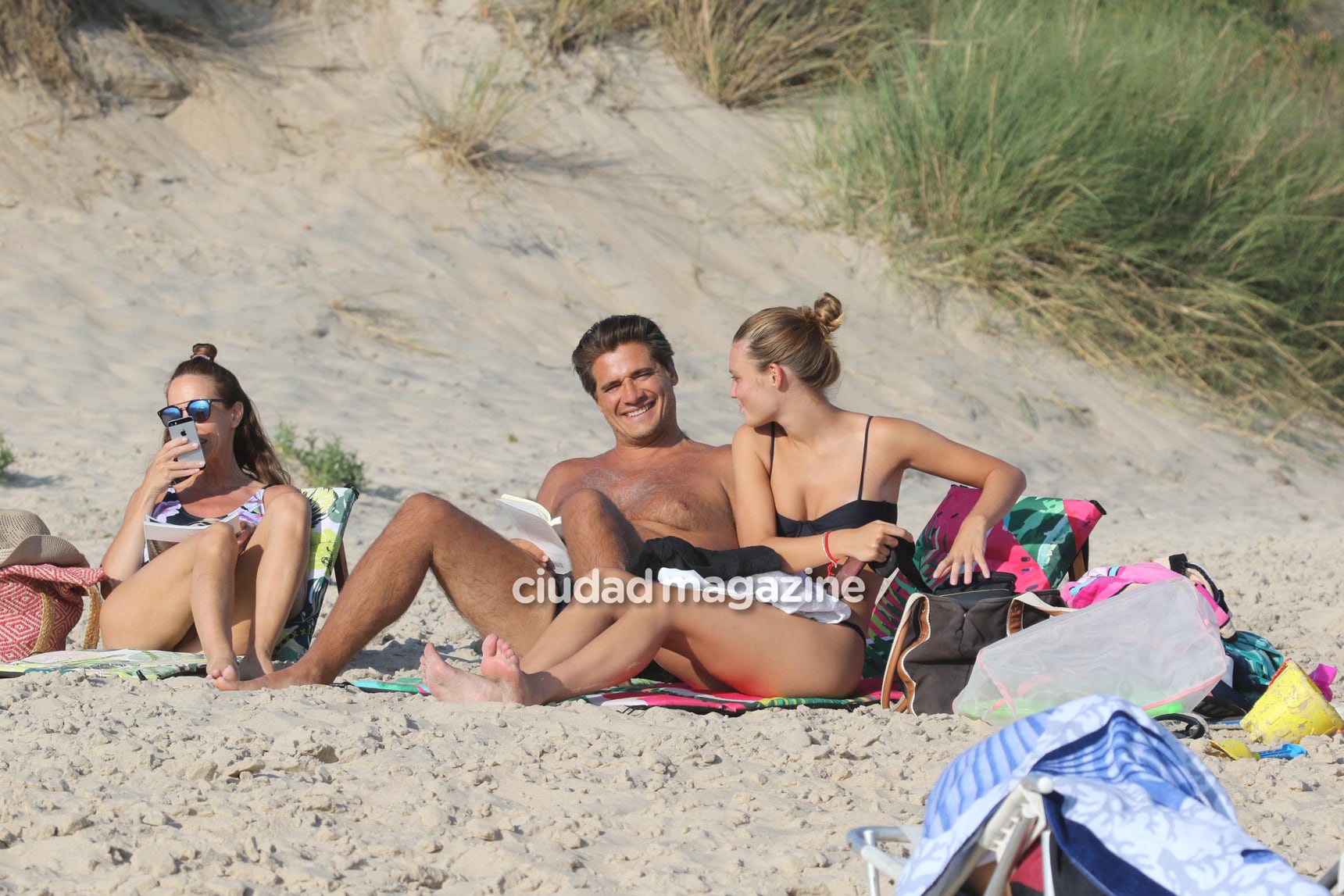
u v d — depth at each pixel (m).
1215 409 51.81
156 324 40.34
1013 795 7.24
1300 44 66.56
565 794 11.59
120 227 44.03
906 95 55.03
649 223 51.28
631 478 17.20
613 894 9.52
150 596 16.39
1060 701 14.06
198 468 17.16
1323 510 44.47
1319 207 55.25
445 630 20.47
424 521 15.52
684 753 12.72
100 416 34.50
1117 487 43.66
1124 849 7.00
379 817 10.90
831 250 52.59
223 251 44.41
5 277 40.41
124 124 47.66
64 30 48.06
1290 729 14.14
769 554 15.09
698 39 58.41
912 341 49.59
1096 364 51.66
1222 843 6.88
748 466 16.38
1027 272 53.03
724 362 46.09
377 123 51.41
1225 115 55.56
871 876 8.16
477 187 49.97
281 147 49.56
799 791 12.01
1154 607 14.30
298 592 16.83
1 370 36.12
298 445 34.00
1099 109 53.31
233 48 52.12
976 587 15.62
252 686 14.84
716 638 14.73
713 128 56.91
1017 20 55.12
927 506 36.91
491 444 36.78
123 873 9.52
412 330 43.34
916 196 53.53
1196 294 53.41
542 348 44.72
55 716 13.15
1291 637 21.08
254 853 9.88
